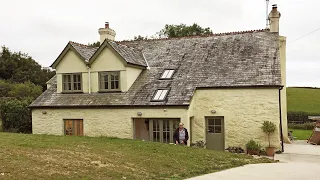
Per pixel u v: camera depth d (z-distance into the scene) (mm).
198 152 14875
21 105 25656
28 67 59219
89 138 17234
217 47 22516
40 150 12344
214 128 19688
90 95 21719
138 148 14586
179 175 10391
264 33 22547
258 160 14922
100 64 21672
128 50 22906
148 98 19812
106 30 25797
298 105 50094
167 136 19281
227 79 19516
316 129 23922
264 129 18000
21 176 8484
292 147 21281
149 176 9961
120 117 20156
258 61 20125
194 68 21203
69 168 9812
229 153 16109
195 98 19781
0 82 47656
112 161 11414
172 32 41938
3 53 59844
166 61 22781
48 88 24078
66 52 22578
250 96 18750
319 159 16406
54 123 21859
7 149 11859
